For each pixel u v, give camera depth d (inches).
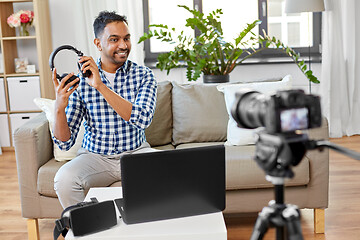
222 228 70.6
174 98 128.8
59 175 102.1
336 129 196.9
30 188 110.5
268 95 43.1
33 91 190.5
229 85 125.1
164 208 72.4
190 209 73.7
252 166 107.0
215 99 127.3
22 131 109.3
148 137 126.3
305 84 199.6
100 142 108.6
